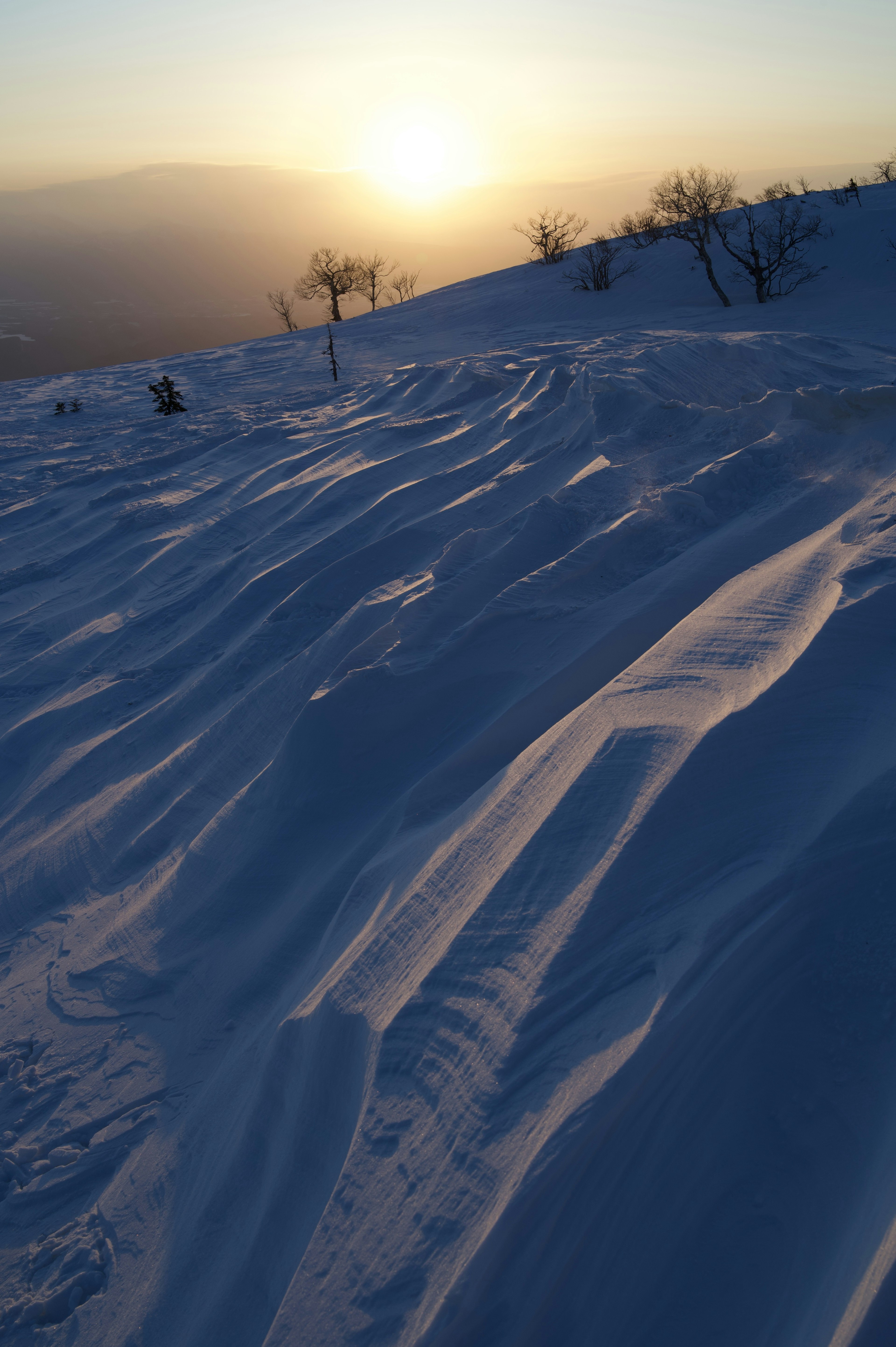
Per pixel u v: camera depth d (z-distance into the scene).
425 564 5.83
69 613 7.21
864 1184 1.65
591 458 6.58
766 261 32.97
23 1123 2.97
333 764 3.88
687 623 3.51
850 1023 1.90
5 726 5.84
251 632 5.73
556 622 4.30
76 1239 2.52
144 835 4.27
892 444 5.03
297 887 3.48
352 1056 2.36
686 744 2.66
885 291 27.17
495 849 2.74
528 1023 2.07
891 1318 1.38
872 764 2.39
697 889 2.22
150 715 5.32
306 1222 2.12
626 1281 1.64
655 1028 1.88
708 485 5.15
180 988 3.33
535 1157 1.74
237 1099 2.70
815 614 3.17
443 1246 1.74
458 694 4.04
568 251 43.06
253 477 9.32
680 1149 1.78
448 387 11.59
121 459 12.31
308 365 25.11
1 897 4.31
